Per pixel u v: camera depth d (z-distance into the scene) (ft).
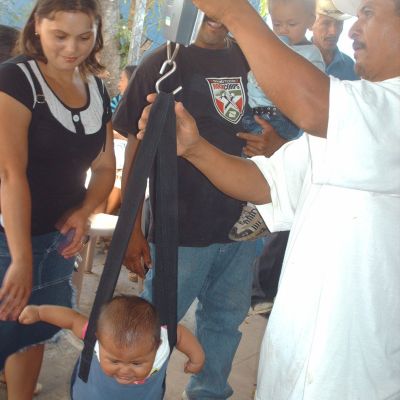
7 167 5.86
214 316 8.23
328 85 3.80
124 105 7.22
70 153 6.42
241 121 7.53
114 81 16.90
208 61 7.22
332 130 3.82
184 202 7.22
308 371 4.34
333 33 12.69
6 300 5.93
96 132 6.68
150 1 16.33
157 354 5.33
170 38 4.88
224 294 8.08
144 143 4.13
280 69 3.75
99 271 13.83
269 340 4.75
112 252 4.28
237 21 3.81
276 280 12.37
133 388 5.33
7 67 5.93
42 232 6.64
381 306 4.21
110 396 5.36
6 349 6.64
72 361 9.90
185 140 4.80
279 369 4.63
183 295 7.64
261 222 6.74
